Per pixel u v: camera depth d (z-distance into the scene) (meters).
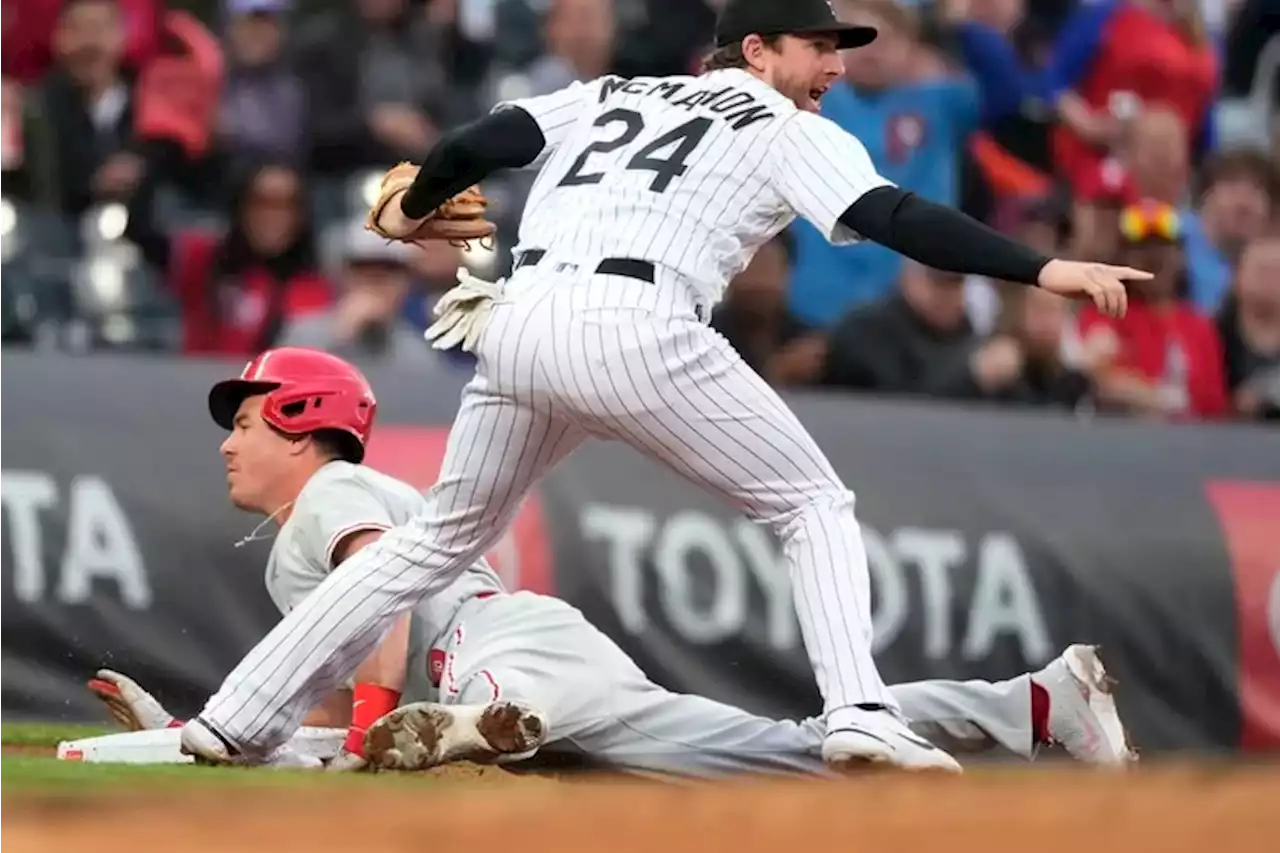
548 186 16.11
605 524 25.27
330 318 29.84
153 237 31.03
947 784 11.18
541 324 15.26
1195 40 37.91
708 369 15.37
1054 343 31.03
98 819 9.71
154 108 32.03
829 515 15.69
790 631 25.77
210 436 24.66
